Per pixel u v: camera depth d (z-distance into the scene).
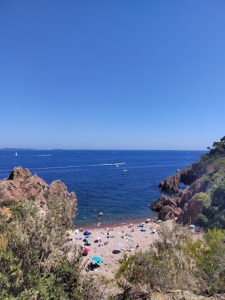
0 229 4.64
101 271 13.99
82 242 22.12
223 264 5.38
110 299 4.23
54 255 3.70
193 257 6.28
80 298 3.48
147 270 5.55
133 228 28.48
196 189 35.09
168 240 7.16
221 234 6.71
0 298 2.58
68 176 88.31
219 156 58.78
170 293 4.82
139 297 4.75
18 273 2.95
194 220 23.05
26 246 3.62
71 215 5.79
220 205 21.28
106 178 83.50
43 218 4.41
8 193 25.39
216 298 4.47
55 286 3.29
